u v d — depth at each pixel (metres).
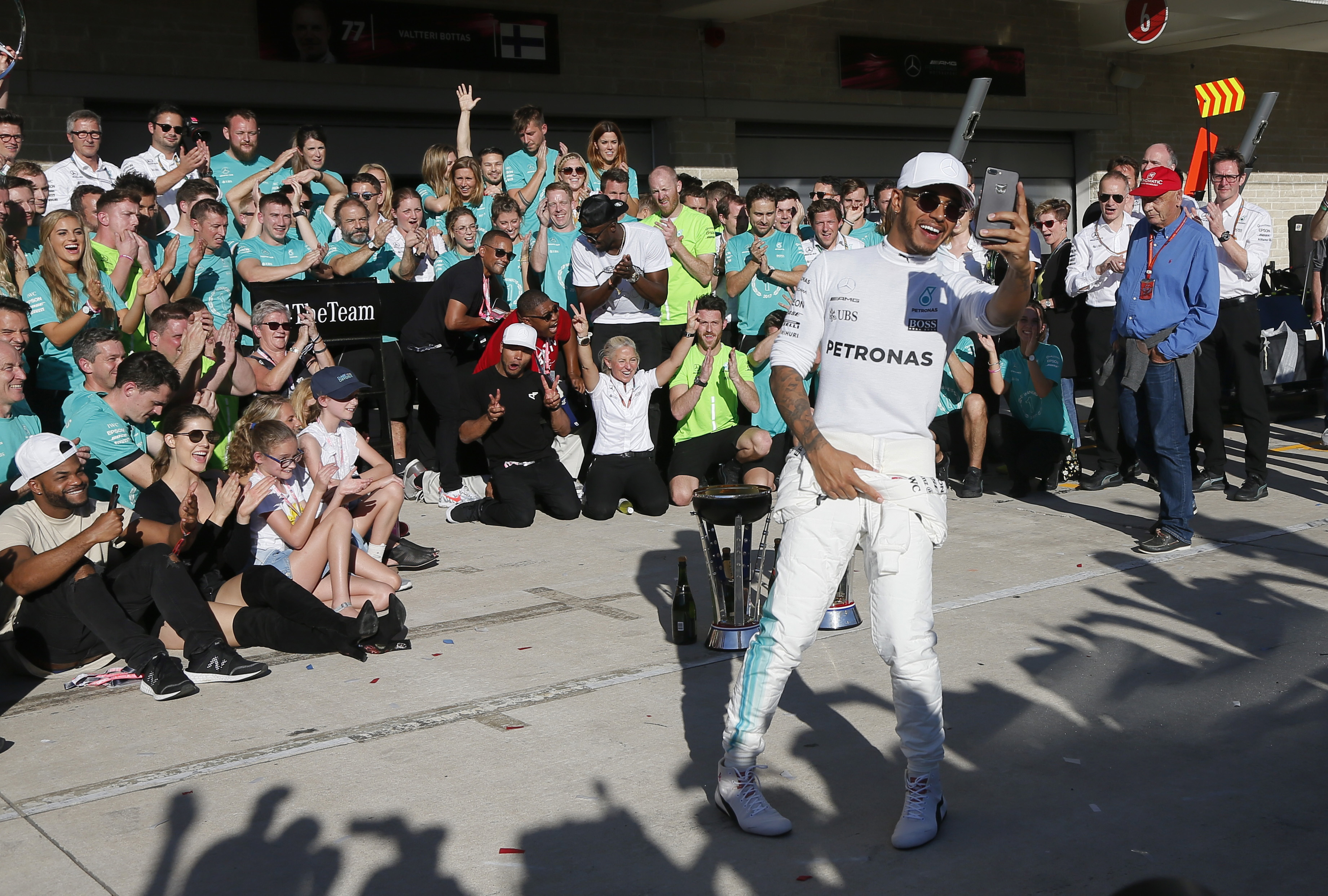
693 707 4.07
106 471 5.14
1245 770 3.47
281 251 7.52
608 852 3.07
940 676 3.15
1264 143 16.56
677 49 11.89
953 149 4.98
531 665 4.54
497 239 7.32
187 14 9.42
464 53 10.69
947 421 7.63
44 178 6.58
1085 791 3.37
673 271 7.82
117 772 3.64
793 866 2.99
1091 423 9.05
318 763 3.66
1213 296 5.66
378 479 5.67
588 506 7.07
